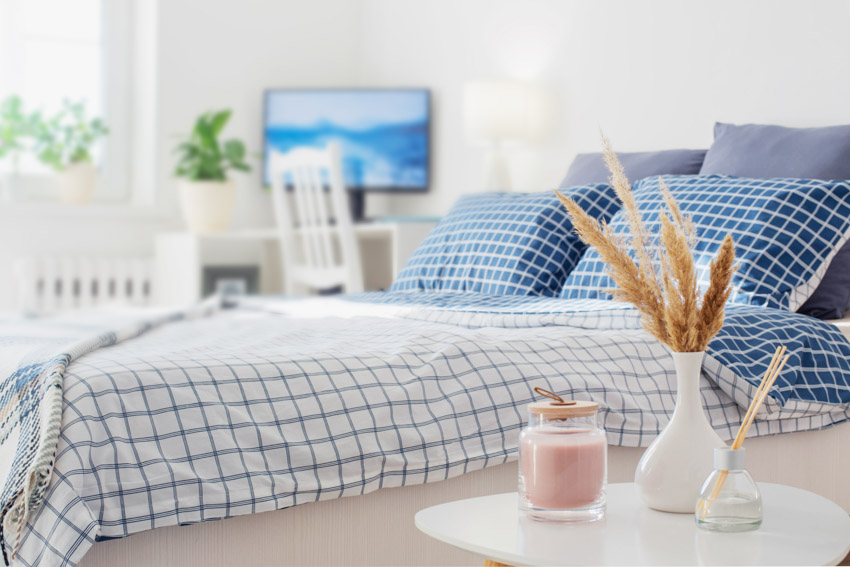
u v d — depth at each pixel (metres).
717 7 2.63
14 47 3.74
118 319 2.24
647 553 0.88
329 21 4.18
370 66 4.16
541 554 0.88
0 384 1.38
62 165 3.71
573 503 0.98
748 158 2.19
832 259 1.92
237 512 1.14
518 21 3.34
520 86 3.22
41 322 2.16
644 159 2.45
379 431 1.26
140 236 3.88
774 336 1.60
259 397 1.22
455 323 1.84
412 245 3.26
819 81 2.37
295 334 1.66
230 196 3.70
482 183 3.55
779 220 1.79
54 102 3.83
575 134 3.10
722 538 0.92
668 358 1.54
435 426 1.31
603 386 1.43
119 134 3.95
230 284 3.80
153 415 1.14
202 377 1.20
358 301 2.30
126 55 3.94
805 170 2.08
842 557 0.88
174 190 3.90
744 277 1.76
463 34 3.62
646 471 1.03
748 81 2.55
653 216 1.93
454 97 3.68
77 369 1.21
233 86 3.99
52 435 1.07
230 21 3.97
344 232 3.25
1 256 3.62
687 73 2.72
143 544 1.11
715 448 0.98
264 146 3.96
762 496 1.09
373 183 3.82
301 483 1.19
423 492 1.31
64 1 3.83
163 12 3.83
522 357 1.43
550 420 1.00
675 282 1.05
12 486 1.06
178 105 3.88
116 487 1.08
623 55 2.92
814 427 1.60
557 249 2.19
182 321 2.23
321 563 1.23
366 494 1.27
